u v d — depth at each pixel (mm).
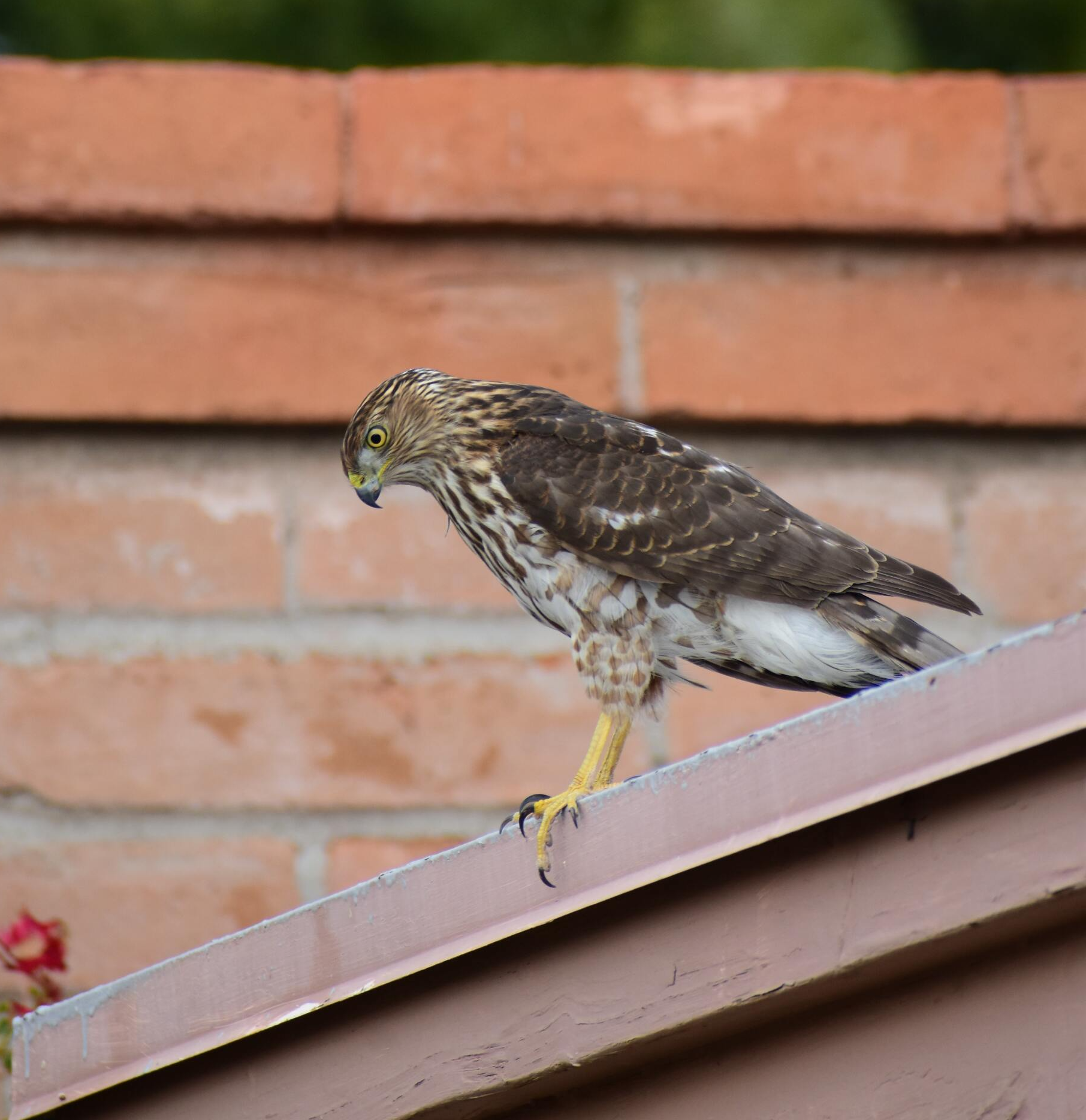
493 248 11664
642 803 11094
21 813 11578
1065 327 11664
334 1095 11133
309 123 11656
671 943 11086
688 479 11453
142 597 11609
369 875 11578
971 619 11648
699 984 11078
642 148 11664
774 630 11422
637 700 11430
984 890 10875
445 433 11508
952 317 11664
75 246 11641
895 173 11672
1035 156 11680
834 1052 11078
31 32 12445
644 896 11094
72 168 11641
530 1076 11102
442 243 11656
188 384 11625
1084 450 11664
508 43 12430
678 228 11656
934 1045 11062
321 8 12453
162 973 11156
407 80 11664
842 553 11430
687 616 11430
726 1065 11094
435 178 11656
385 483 11547
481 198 11656
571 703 11609
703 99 11672
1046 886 10695
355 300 11648
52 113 11641
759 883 11078
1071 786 10773
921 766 10812
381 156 11656
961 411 11648
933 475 11664
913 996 11070
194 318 11633
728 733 11609
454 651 11609
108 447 11633
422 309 11648
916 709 10891
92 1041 11164
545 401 11523
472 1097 11109
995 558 11648
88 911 11570
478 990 11117
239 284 11641
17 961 11391
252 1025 11133
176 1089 11164
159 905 11570
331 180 11648
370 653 11609
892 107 11672
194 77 11648
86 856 11570
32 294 11633
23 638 11602
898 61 12406
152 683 11602
